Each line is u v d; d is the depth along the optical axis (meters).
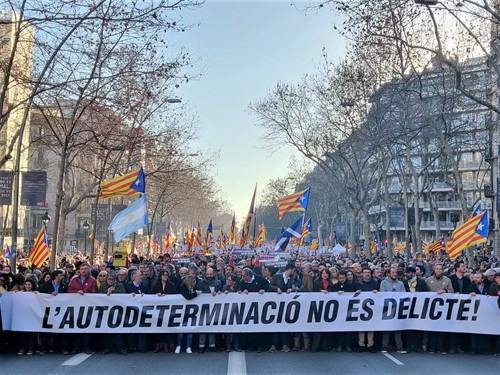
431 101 29.52
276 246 20.27
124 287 12.00
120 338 11.58
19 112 33.97
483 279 12.47
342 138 39.34
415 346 12.05
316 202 71.94
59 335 11.66
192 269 11.96
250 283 12.27
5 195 19.50
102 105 24.50
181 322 11.71
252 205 26.92
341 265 18.64
